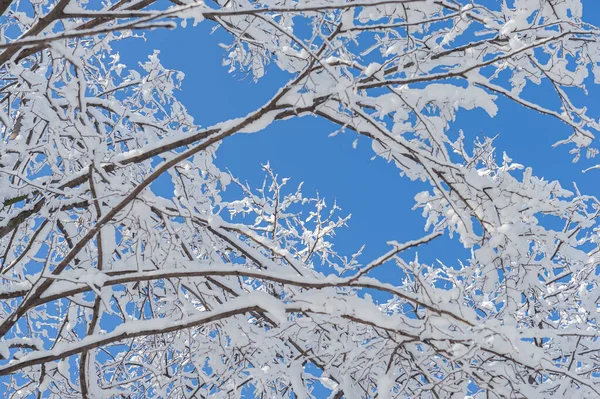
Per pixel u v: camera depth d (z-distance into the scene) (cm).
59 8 254
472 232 426
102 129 478
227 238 452
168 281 442
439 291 346
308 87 363
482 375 370
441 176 415
